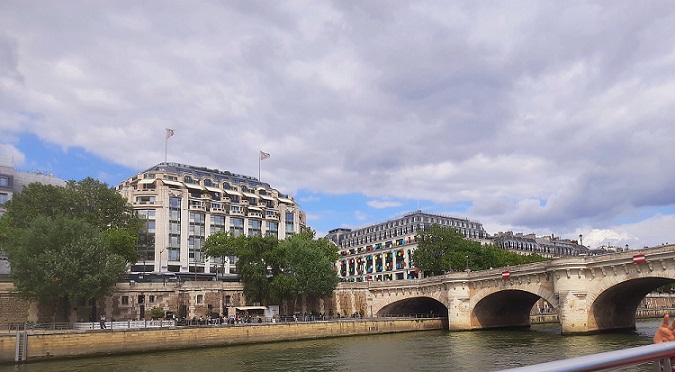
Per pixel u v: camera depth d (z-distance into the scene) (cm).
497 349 5334
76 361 5331
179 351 6106
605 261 6297
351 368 4378
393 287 9594
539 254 16388
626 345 5197
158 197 11806
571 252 17762
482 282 8106
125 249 8269
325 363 4738
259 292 8762
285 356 5356
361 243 16512
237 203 13125
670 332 732
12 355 5300
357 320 8031
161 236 11569
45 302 7100
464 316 8275
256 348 6288
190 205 12188
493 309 8581
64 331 5553
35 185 8188
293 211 14175
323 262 8962
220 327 6619
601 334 6506
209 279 11825
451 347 5722
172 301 8219
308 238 10075
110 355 5750
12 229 7350
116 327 6325
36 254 6569
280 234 13675
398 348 5819
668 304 13538
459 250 10944
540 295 7106
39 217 6844
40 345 5397
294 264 8919
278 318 7994
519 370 436
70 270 6425
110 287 7081
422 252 11150
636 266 6016
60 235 6706
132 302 7931
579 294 6494
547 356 4656
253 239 8944
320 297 9262
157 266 11394
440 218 15225
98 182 8712
